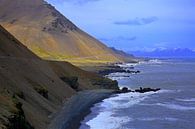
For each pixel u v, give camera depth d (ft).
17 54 302.04
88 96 340.80
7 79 208.64
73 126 199.72
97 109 274.36
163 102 325.62
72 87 368.68
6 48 291.99
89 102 303.48
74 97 322.96
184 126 217.36
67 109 251.19
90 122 219.20
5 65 241.55
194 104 313.73
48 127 181.68
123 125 216.54
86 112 253.24
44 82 281.54
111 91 394.52
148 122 227.81
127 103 313.94
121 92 396.98
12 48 305.73
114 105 299.99
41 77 287.07
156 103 317.63
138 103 316.40
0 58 255.29
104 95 361.51
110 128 206.28
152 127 213.25
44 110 212.84
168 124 222.28
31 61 310.65
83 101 304.71
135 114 256.93
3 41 300.61
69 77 373.81
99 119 231.30
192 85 504.84
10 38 339.16
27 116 172.14
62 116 219.82
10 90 193.47
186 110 278.67
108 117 240.94
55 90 289.33
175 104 313.32
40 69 309.63
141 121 230.68
